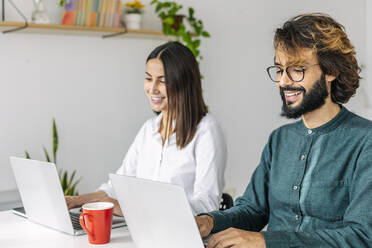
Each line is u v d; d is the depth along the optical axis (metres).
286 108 1.46
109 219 1.53
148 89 2.05
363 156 1.36
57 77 3.11
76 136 3.20
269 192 1.59
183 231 1.27
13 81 2.96
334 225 1.41
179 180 2.02
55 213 1.67
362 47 4.58
